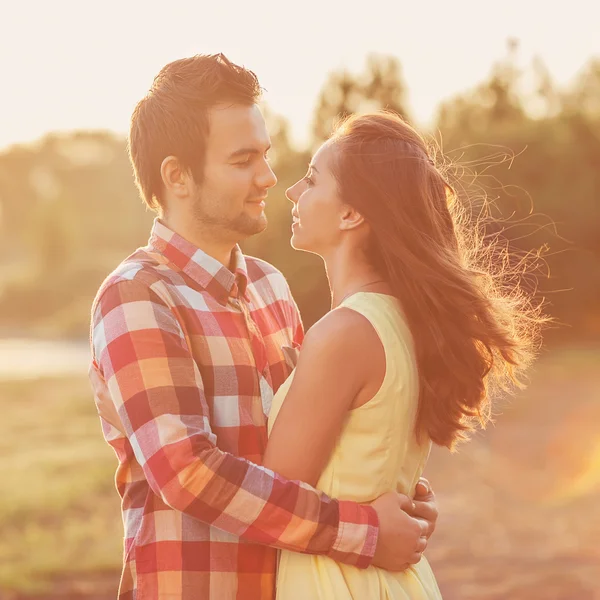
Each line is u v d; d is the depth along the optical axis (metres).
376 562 2.46
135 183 2.88
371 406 2.45
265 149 2.77
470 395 2.59
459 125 38.00
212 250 2.79
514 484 10.55
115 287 2.53
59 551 7.92
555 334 28.48
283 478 2.39
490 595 6.48
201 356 2.58
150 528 2.52
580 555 7.46
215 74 2.67
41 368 37.28
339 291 2.65
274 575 2.60
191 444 2.35
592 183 30.23
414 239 2.52
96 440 15.30
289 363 2.91
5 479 11.35
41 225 93.19
